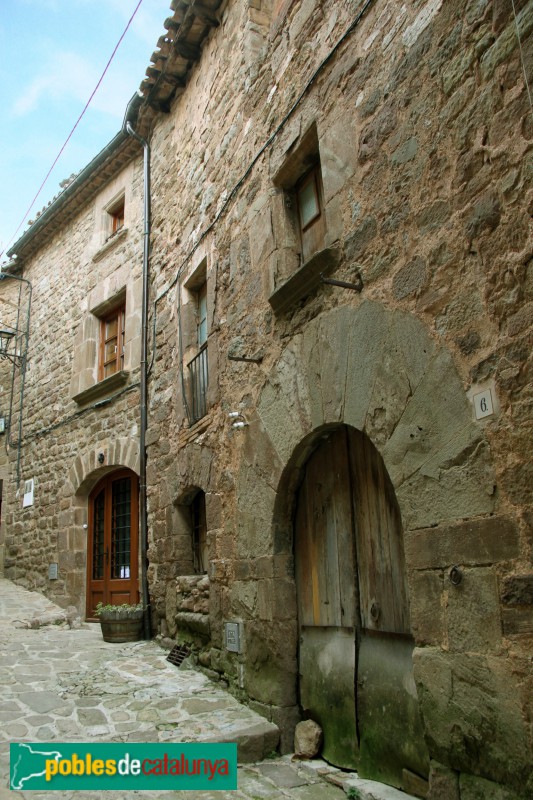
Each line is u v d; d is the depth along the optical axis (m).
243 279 4.56
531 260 2.12
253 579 3.94
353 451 3.33
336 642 3.31
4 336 10.01
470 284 2.38
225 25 5.62
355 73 3.37
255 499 4.00
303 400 3.54
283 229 4.08
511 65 2.28
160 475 6.04
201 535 5.43
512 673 2.00
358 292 3.12
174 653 5.00
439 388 2.47
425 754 2.59
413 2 2.95
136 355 7.21
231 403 4.52
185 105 6.69
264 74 4.63
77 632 6.39
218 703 3.86
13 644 5.52
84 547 7.72
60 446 8.51
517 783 1.95
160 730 3.37
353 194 3.24
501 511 2.12
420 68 2.83
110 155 8.35
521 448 2.07
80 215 9.39
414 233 2.74
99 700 3.85
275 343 3.96
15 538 9.33
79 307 8.77
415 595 2.47
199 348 5.73
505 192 2.25
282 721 3.46
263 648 3.74
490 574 2.13
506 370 2.17
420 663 2.39
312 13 3.99
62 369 8.91
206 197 5.58
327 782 2.96
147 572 6.16
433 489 2.44
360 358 3.02
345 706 3.17
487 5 2.45
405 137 2.88
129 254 7.84
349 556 3.28
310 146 3.92
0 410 10.50
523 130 2.20
